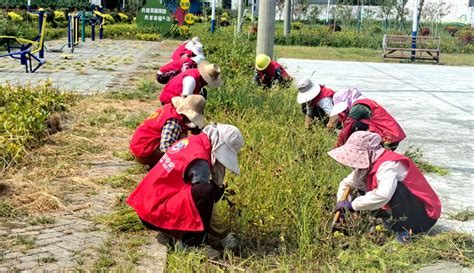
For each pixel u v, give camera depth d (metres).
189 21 29.94
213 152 4.72
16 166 6.55
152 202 4.67
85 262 4.44
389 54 26.38
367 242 4.94
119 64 17.16
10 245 4.68
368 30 37.19
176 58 9.02
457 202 6.54
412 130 10.19
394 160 5.03
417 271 4.75
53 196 5.74
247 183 5.66
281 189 5.58
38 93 9.83
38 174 6.39
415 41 25.75
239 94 9.63
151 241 4.90
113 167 6.86
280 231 5.11
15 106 8.25
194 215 4.57
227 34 21.53
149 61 18.44
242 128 7.74
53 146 7.47
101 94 11.30
